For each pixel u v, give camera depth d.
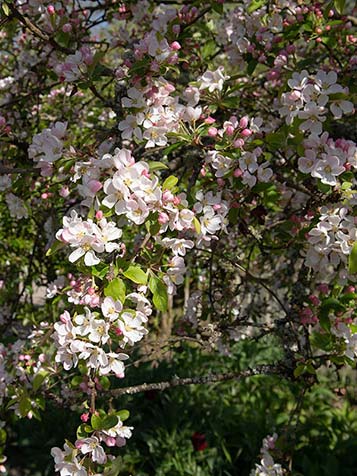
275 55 2.46
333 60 2.41
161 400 4.54
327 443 4.36
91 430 1.84
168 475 4.01
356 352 2.06
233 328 2.64
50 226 2.82
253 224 2.54
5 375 2.33
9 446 4.37
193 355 5.21
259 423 4.47
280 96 2.23
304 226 2.09
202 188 2.11
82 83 2.09
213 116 2.50
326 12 2.24
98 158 1.92
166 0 2.74
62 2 2.54
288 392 5.17
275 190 2.18
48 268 4.02
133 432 4.32
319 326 2.25
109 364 1.71
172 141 2.04
